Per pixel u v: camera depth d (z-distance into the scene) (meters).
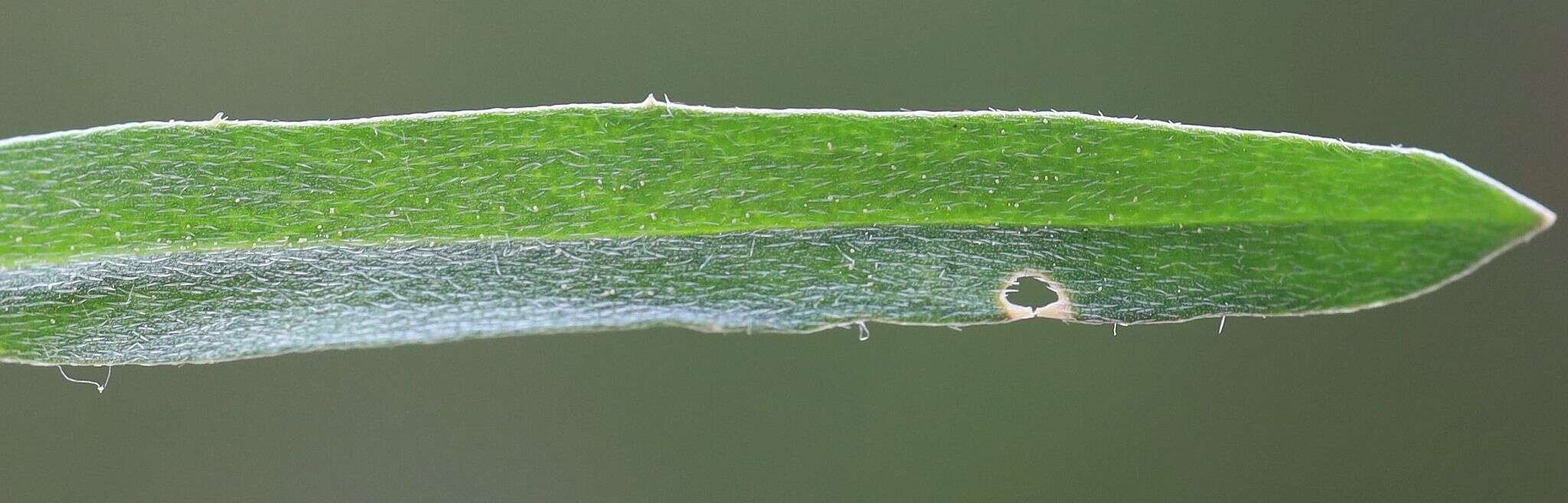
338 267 0.07
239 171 0.07
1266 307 0.07
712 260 0.08
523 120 0.08
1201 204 0.07
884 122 0.08
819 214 0.08
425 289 0.07
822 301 0.07
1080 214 0.08
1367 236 0.07
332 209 0.08
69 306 0.07
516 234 0.08
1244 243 0.07
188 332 0.07
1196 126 0.07
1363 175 0.07
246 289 0.07
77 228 0.07
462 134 0.08
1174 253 0.07
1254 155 0.07
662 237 0.08
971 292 0.07
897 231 0.08
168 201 0.07
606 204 0.08
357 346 0.07
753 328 0.07
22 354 0.07
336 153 0.08
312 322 0.07
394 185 0.08
